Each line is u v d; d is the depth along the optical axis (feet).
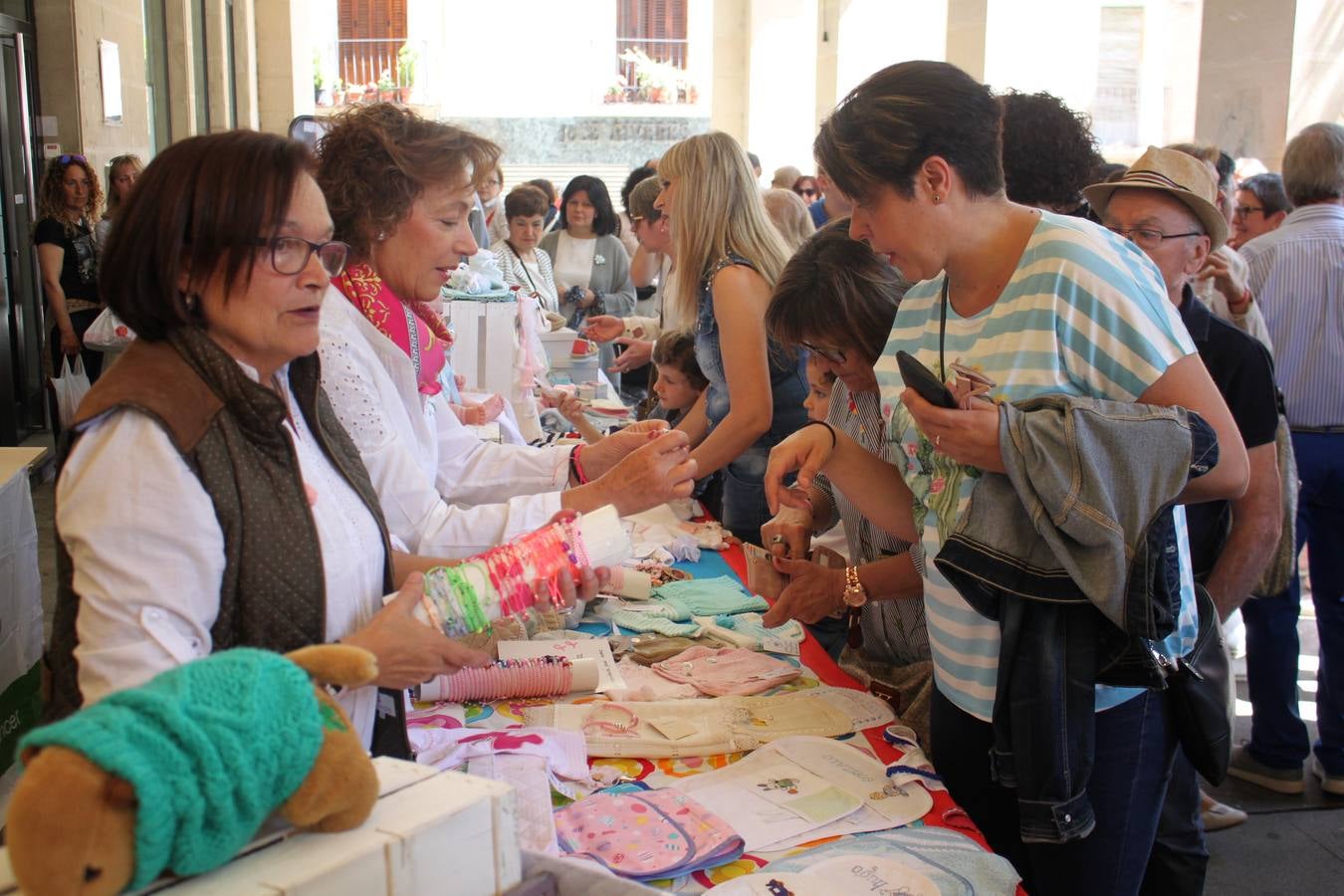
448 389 9.92
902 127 4.72
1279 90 20.21
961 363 5.10
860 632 6.97
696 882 4.70
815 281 6.38
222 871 2.71
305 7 46.80
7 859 2.63
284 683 2.80
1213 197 7.04
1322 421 11.12
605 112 65.98
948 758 5.86
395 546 5.35
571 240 22.65
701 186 9.02
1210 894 9.60
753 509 9.77
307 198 3.87
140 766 2.47
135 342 3.91
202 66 38.88
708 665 6.84
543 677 6.36
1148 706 5.29
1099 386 4.81
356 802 2.86
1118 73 57.11
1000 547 4.76
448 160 5.70
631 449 6.66
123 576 3.54
